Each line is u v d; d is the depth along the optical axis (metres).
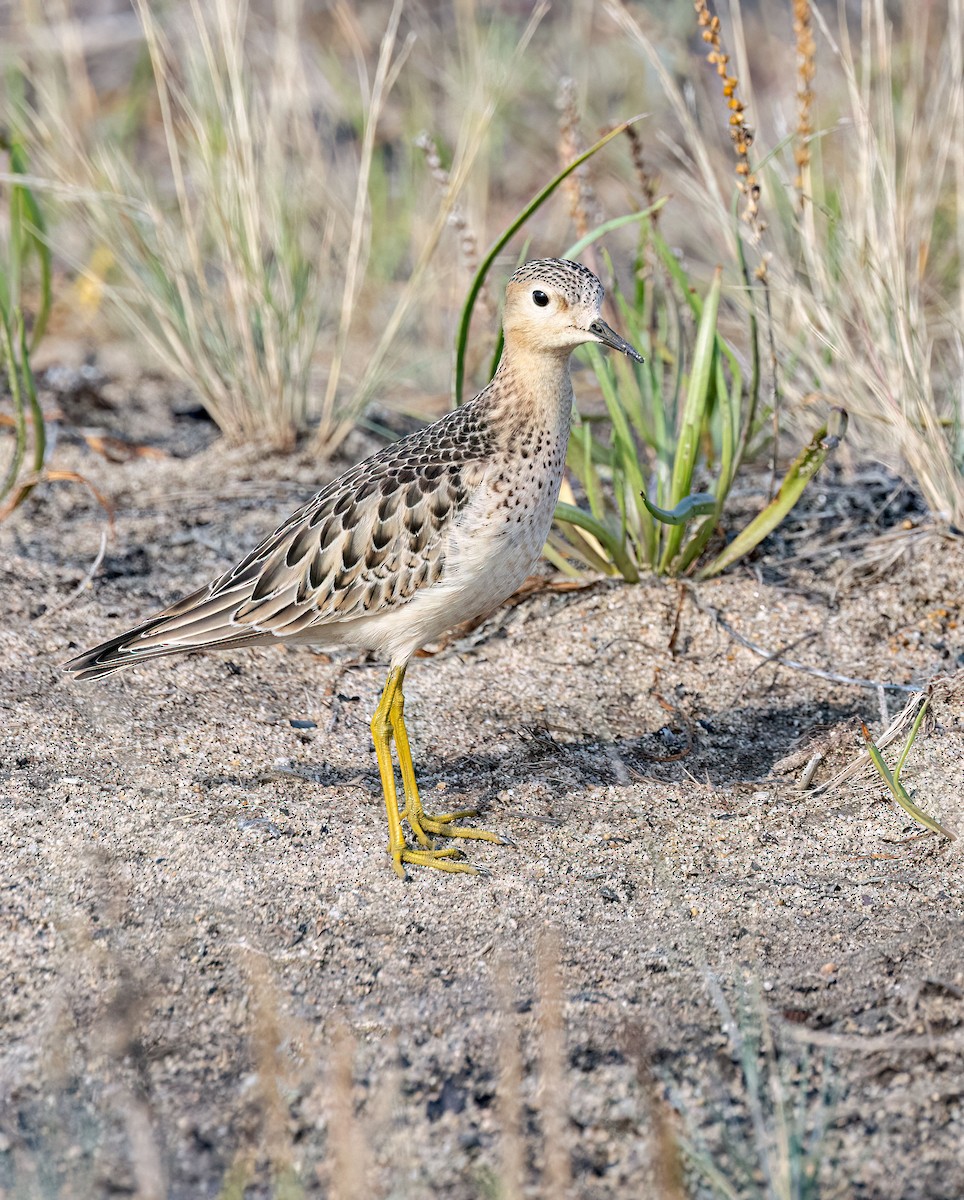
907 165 13.75
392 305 16.80
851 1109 6.48
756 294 12.52
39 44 18.75
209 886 8.04
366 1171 6.21
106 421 14.87
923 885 8.00
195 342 14.17
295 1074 6.76
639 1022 7.03
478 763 9.45
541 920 7.82
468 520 8.34
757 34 20.92
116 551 12.16
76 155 15.38
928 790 8.80
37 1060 6.83
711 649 10.59
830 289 12.76
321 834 8.59
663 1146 6.02
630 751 9.60
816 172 15.50
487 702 10.11
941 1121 6.40
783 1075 6.68
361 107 19.12
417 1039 6.95
